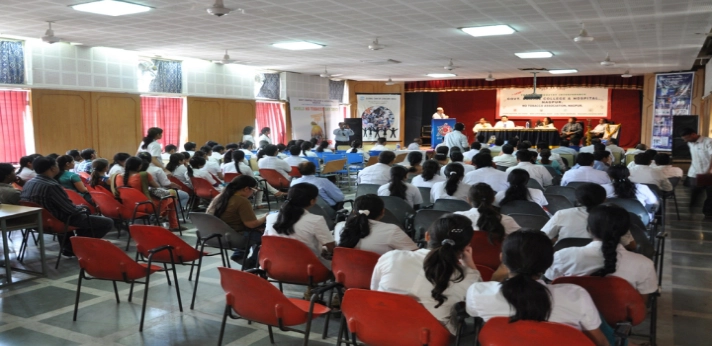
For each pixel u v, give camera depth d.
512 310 2.07
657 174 6.52
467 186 5.13
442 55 12.04
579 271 2.78
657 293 2.92
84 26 8.27
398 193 5.17
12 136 9.57
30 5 6.73
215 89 13.52
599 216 2.66
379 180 6.48
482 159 5.84
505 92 19.05
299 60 12.98
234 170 8.56
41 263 5.20
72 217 5.49
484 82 18.52
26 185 5.37
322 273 3.44
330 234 3.72
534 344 2.02
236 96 14.12
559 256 2.85
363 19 7.77
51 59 9.88
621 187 5.11
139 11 7.13
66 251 5.85
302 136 16.08
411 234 4.70
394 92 19.45
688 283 4.80
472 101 19.61
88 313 4.09
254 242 4.41
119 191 6.16
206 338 3.60
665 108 15.83
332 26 8.33
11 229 4.81
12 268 5.31
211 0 6.51
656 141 16.06
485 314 2.16
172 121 12.64
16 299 4.42
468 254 2.57
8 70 9.28
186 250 4.06
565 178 6.33
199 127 13.14
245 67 14.35
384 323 2.38
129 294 4.38
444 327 2.37
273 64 13.82
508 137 16.14
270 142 13.91
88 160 8.16
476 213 3.68
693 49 10.95
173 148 9.48
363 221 3.29
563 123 18.50
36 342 3.56
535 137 15.90
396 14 7.39
